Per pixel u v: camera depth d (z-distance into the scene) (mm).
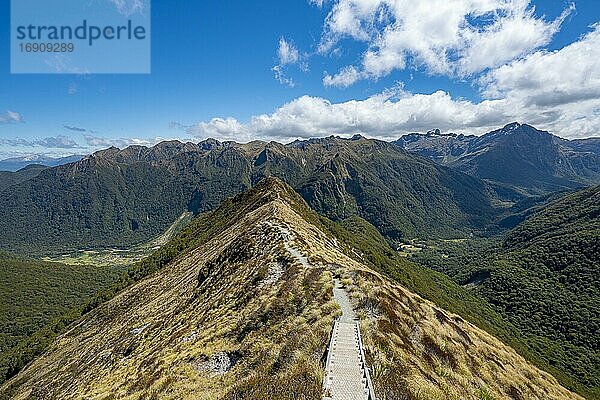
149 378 38562
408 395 25406
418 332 37656
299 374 26609
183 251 156500
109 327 101812
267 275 57469
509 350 49031
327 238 116875
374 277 46656
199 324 52781
